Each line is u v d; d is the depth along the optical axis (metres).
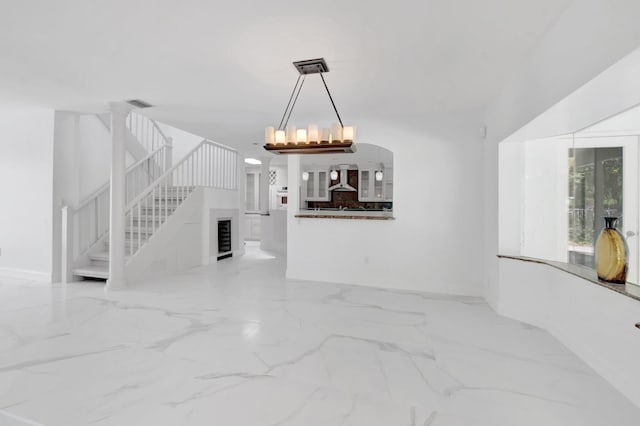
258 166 11.22
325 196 10.51
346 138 3.00
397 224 4.81
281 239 8.23
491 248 3.96
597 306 2.39
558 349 2.75
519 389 2.14
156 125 7.00
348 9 2.15
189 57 2.88
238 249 7.82
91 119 5.49
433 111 4.34
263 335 2.98
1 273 5.21
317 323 3.30
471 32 2.42
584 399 2.03
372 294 4.44
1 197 5.17
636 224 2.82
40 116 4.82
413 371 2.36
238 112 4.51
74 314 3.49
